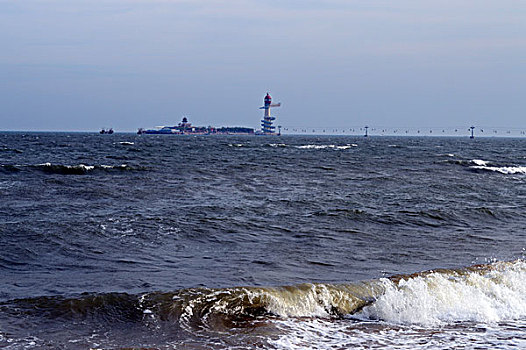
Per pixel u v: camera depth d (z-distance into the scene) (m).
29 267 13.96
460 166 58.62
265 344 9.43
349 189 34.69
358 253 16.73
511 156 90.00
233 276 13.50
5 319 10.02
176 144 117.12
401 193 33.09
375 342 9.73
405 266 15.27
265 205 26.02
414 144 162.25
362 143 163.75
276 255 16.09
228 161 58.25
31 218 20.17
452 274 13.66
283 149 100.44
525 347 9.65
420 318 11.12
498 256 16.94
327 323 10.70
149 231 18.73
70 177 35.88
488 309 11.70
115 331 9.84
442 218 23.80
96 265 14.34
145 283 12.64
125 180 35.00
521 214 25.89
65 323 10.05
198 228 19.55
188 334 9.80
